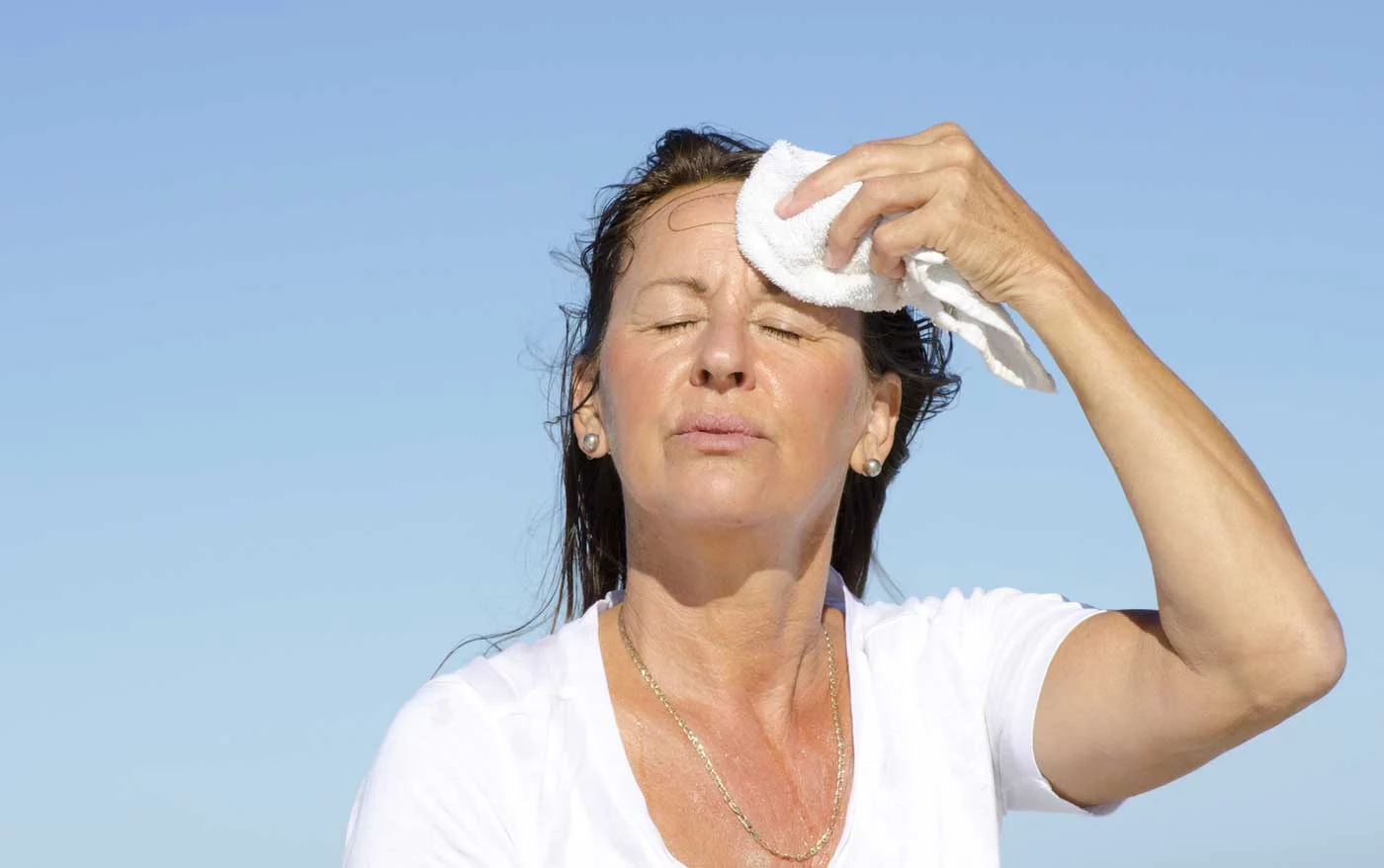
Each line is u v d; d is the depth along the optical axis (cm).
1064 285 246
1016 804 268
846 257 253
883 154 252
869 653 273
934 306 257
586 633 268
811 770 264
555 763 252
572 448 309
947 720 265
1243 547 235
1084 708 254
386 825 246
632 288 265
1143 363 245
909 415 300
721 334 253
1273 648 234
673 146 280
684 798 256
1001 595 280
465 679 260
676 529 260
